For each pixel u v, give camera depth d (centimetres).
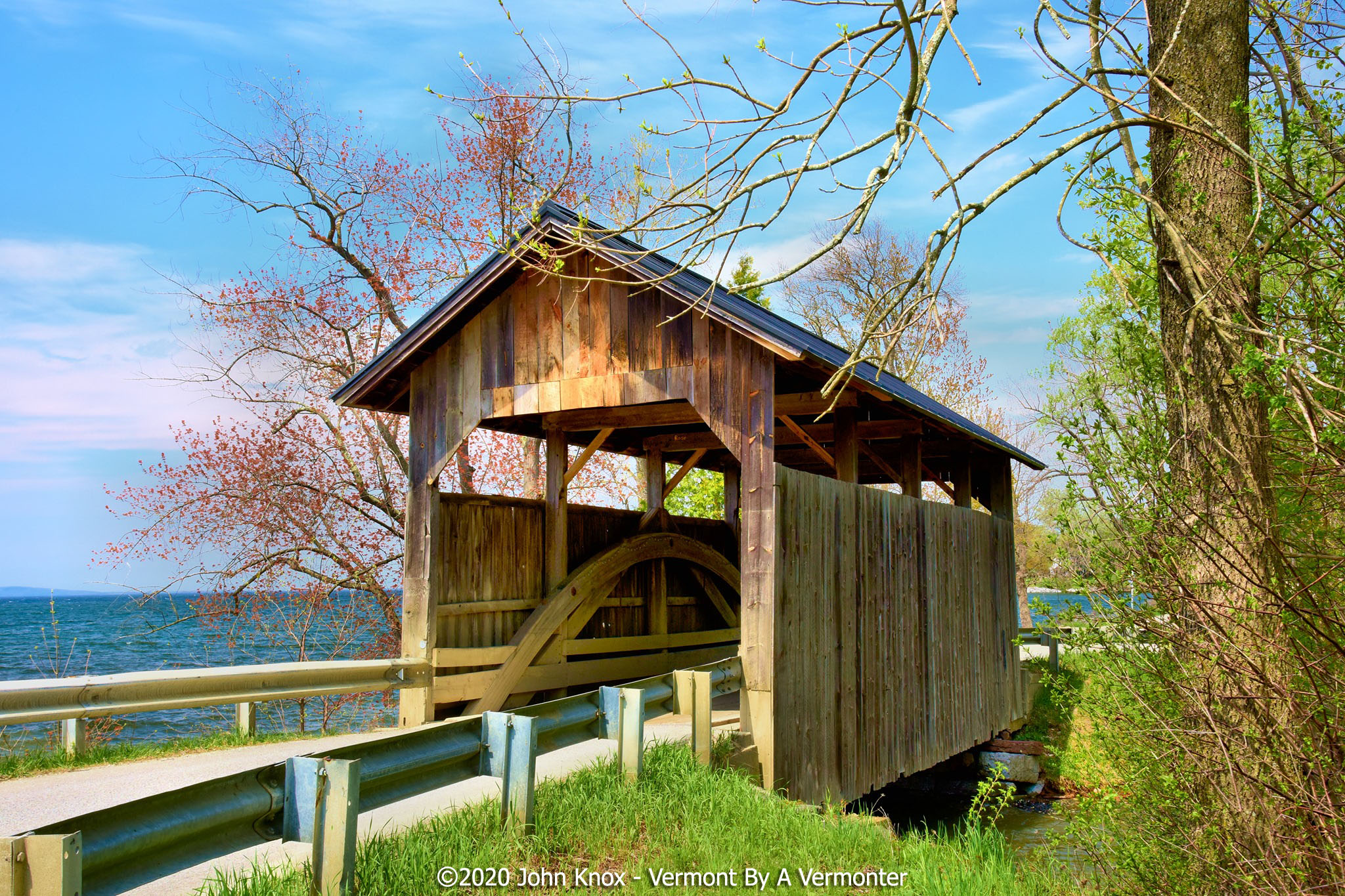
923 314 441
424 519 883
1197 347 495
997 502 1418
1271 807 414
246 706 837
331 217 1708
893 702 953
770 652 727
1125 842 495
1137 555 464
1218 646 434
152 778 650
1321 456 435
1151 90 552
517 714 493
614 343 831
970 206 444
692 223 455
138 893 431
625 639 1086
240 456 1530
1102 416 491
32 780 651
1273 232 501
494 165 1723
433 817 504
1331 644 410
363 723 1658
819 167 432
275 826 356
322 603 1584
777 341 713
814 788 779
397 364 900
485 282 858
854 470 938
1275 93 535
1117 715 490
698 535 1285
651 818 541
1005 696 1321
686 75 443
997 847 605
